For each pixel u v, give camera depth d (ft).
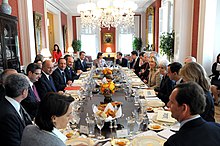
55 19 32.50
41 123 3.84
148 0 29.32
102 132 6.17
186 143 3.38
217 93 14.99
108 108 6.88
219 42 15.76
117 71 19.45
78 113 7.28
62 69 14.85
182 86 3.85
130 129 6.33
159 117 6.94
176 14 17.80
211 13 14.90
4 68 12.37
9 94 6.08
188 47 17.01
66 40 38.40
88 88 11.91
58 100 3.93
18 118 5.89
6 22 12.68
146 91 10.77
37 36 20.53
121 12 19.80
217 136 3.47
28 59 17.56
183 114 3.74
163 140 5.39
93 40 41.47
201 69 6.61
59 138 3.91
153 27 29.73
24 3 16.84
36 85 11.03
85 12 19.63
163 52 20.20
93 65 25.84
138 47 38.99
